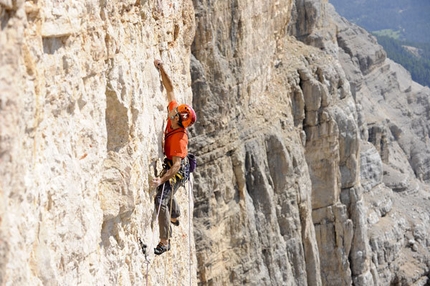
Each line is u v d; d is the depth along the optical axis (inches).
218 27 1471.5
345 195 2101.4
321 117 2006.6
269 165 1684.3
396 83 3735.2
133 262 457.1
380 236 2434.8
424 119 3924.7
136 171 450.3
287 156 1706.4
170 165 516.1
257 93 1731.1
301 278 1736.0
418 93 4023.1
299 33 2187.5
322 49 2192.4
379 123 3014.3
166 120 538.0
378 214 2544.3
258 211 1579.7
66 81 349.7
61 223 337.7
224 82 1460.4
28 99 299.0
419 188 3117.6
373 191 2600.9
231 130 1507.1
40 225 313.6
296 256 1724.9
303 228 1818.4
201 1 1406.3
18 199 281.1
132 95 445.4
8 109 269.4
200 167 1419.8
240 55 1560.0
